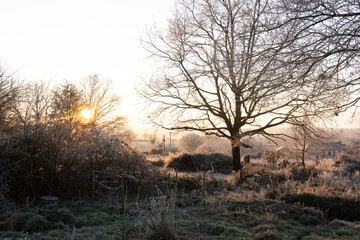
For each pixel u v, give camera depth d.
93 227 6.63
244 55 6.05
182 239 5.96
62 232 6.18
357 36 5.53
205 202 8.68
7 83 11.59
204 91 16.62
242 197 9.42
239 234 6.37
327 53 5.59
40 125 9.90
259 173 16.38
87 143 10.84
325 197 9.16
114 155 10.95
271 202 8.80
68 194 9.37
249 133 15.81
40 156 9.28
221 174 19.97
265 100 6.25
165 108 17.41
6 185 8.22
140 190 10.39
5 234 5.98
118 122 33.94
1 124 10.97
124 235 5.84
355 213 8.37
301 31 5.74
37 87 10.96
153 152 46.25
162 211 6.16
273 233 6.25
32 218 6.55
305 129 15.35
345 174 19.47
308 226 7.21
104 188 10.12
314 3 5.59
